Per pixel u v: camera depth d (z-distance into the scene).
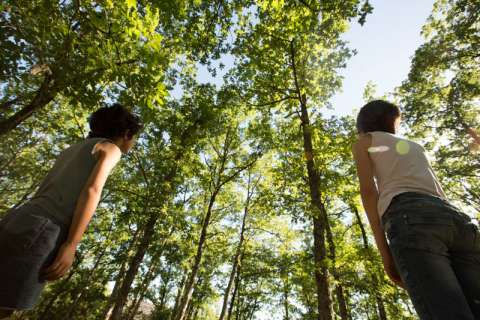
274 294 22.06
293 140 9.88
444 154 14.20
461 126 13.93
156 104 4.13
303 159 8.45
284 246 17.06
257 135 11.84
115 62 4.04
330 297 6.93
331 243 10.74
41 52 4.39
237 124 16.25
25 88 7.74
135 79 3.91
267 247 19.72
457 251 1.10
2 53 5.09
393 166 1.37
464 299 0.90
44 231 1.13
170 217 11.45
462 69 13.27
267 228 18.16
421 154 1.44
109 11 3.75
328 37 9.95
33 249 1.08
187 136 12.98
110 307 11.03
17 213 1.17
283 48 9.64
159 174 11.90
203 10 8.08
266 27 9.28
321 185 8.58
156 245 13.02
